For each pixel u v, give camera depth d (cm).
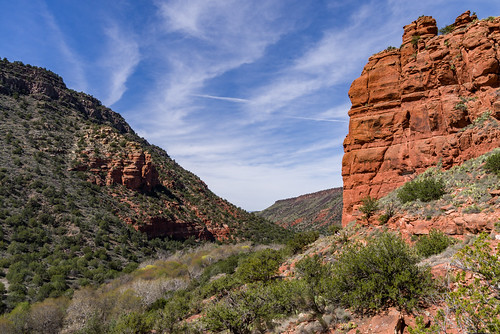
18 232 5122
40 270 4316
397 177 2592
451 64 2533
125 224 7044
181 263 5797
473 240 1270
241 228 10194
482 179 1734
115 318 2953
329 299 1109
